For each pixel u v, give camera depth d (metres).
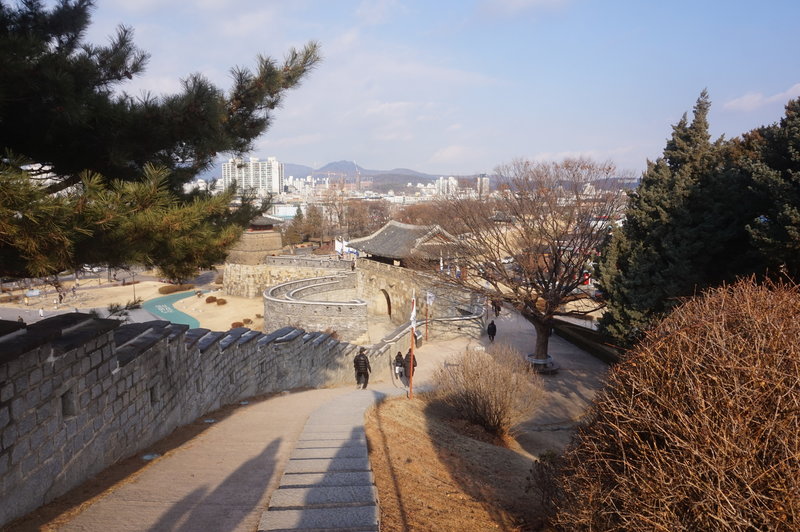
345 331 36.16
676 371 5.05
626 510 5.04
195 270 8.87
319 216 112.75
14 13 8.30
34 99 6.93
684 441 4.64
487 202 31.02
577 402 22.69
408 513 6.93
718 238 22.34
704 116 26.67
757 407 4.38
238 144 9.32
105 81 8.45
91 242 6.60
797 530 3.97
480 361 17.08
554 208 27.06
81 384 6.80
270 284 57.94
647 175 26.91
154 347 9.16
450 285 32.28
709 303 5.62
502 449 14.09
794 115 19.33
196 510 5.92
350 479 7.02
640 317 23.91
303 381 18.83
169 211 7.17
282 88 9.17
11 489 5.41
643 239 25.80
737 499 4.24
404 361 23.38
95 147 7.85
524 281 29.34
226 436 9.89
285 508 5.82
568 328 35.50
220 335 13.10
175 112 7.66
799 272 17.61
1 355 5.12
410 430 13.16
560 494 7.13
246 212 9.88
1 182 5.16
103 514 5.74
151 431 9.01
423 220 41.62
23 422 5.60
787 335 4.70
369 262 48.12
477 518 7.59
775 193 18.42
